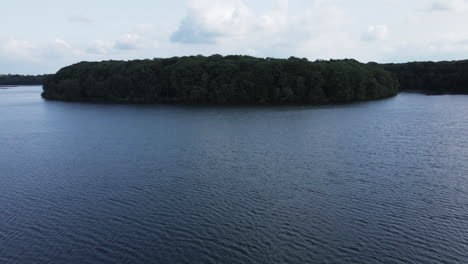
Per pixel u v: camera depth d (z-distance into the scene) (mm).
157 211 37156
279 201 38906
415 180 44500
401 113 100125
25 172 50594
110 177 47656
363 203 38062
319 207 37281
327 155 56375
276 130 77625
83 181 46375
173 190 42625
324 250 29625
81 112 117000
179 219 35312
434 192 40719
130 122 92812
